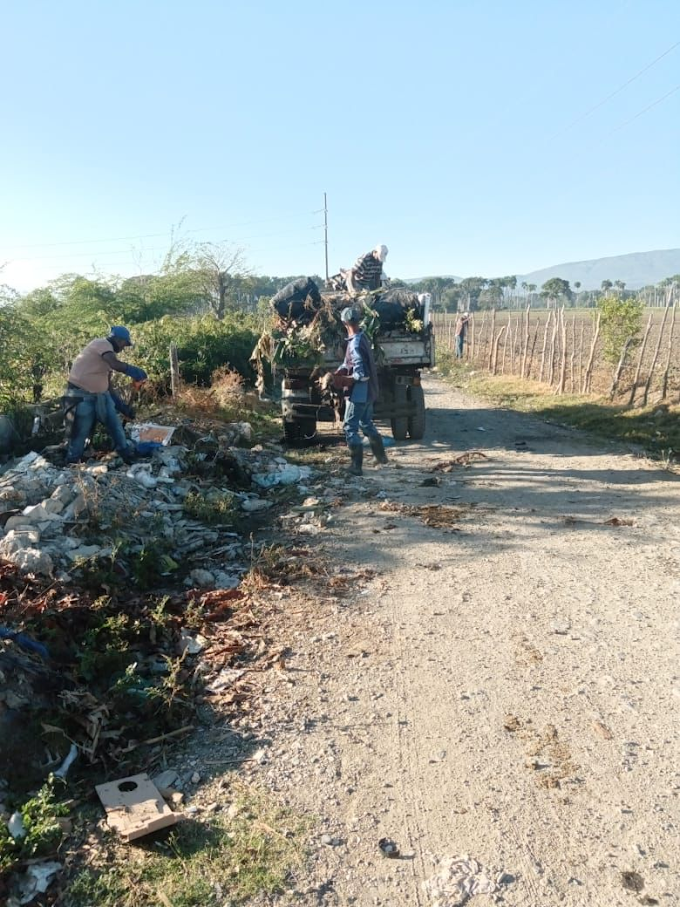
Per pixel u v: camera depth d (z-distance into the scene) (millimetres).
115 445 7547
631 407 12828
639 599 4809
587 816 2848
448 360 27578
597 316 15477
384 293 10398
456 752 3258
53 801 2928
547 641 4250
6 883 2533
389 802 2951
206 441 8227
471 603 4785
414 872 2594
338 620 4547
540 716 3506
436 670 3943
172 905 2445
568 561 5512
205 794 3018
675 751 3227
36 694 3414
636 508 6859
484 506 6980
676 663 3977
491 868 2604
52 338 11953
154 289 24109
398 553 5719
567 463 8969
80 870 2604
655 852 2656
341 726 3463
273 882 2545
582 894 2482
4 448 7953
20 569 4430
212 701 3676
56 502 5523
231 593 4879
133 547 5398
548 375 18516
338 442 10297
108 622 4004
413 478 8156
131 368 7410
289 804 2949
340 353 9742
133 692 3568
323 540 6023
